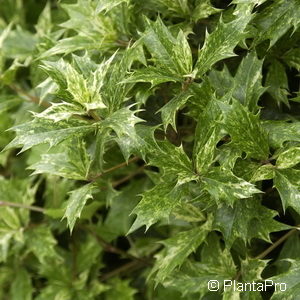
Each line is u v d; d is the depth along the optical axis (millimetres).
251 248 1012
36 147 1100
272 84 989
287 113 1010
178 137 1006
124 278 1147
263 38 956
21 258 1141
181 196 936
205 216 995
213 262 996
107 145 1033
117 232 1102
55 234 1153
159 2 998
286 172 932
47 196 1125
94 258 1125
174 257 979
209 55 942
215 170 932
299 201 920
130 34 1019
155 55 952
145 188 1087
